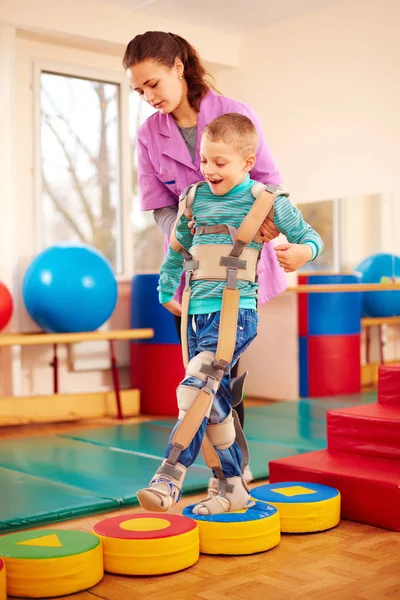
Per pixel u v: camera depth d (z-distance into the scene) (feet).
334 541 7.79
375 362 18.56
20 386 16.51
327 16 17.95
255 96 19.42
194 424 6.76
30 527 8.27
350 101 17.75
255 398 18.95
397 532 8.08
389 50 17.06
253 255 7.22
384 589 6.43
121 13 17.22
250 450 11.95
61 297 15.03
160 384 16.84
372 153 17.47
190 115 8.80
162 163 9.02
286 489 8.60
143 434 13.92
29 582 6.45
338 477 8.61
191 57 8.67
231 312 6.99
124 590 6.56
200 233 7.25
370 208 17.62
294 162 18.85
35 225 17.15
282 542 7.79
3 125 15.81
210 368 6.93
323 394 18.19
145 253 20.08
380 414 9.38
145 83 8.23
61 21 16.35
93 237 18.48
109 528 7.29
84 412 16.29
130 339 17.81
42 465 11.27
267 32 19.03
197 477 10.17
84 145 18.15
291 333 18.22
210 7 17.40
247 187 7.20
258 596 6.33
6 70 15.84
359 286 18.06
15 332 16.30
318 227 18.51
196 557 7.20
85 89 18.10
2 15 15.58
